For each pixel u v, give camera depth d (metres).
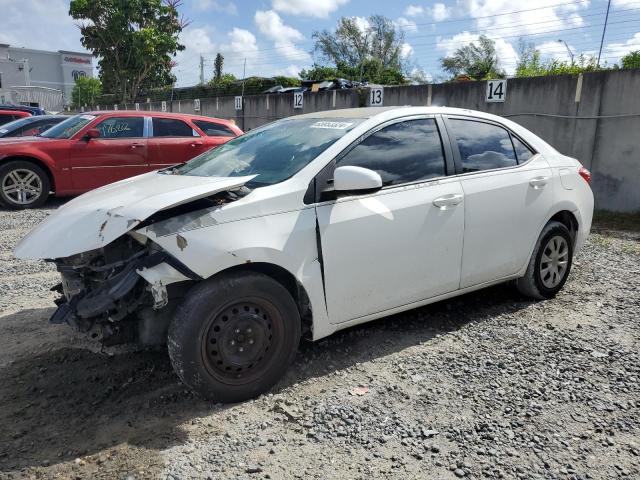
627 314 4.76
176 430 3.03
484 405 3.30
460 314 4.75
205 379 3.18
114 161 9.94
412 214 3.89
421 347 4.09
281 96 17.61
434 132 4.27
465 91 11.94
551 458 2.81
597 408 3.27
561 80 10.34
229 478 2.65
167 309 3.33
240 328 3.26
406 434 3.00
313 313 3.54
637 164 9.56
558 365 3.80
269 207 3.37
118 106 31.84
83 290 3.28
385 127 4.01
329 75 37.53
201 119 10.97
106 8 32.75
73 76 67.62
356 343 4.15
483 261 4.41
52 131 10.40
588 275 5.91
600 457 2.82
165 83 35.66
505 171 4.57
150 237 3.06
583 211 5.21
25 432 3.02
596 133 9.98
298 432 3.03
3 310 4.80
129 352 3.96
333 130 3.97
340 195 3.57
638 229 8.54
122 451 2.85
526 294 5.03
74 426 3.07
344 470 2.71
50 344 4.10
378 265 3.77
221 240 3.16
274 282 3.35
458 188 4.18
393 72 39.72
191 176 3.98
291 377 3.64
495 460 2.79
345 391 3.46
